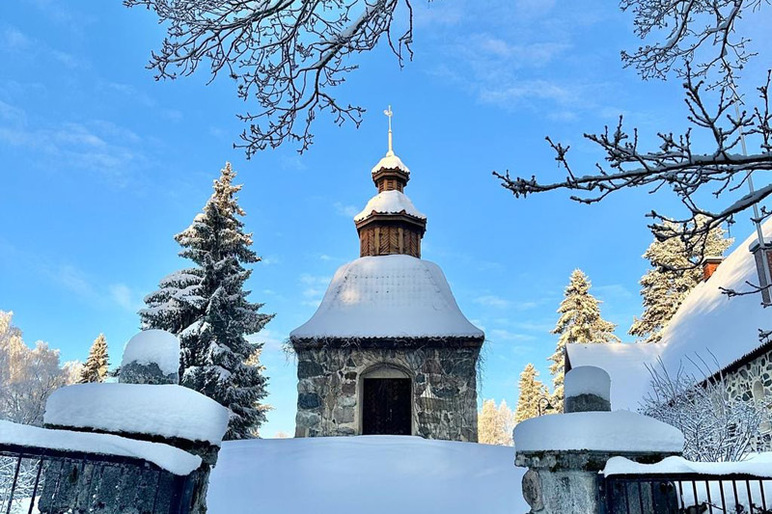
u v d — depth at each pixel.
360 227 16.70
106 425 3.67
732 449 7.63
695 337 15.26
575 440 3.99
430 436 12.38
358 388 12.89
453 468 9.80
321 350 13.11
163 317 17.20
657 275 28.98
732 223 4.00
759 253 12.78
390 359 12.96
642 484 3.98
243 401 17.23
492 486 9.12
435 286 14.66
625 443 3.93
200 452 3.89
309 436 12.49
